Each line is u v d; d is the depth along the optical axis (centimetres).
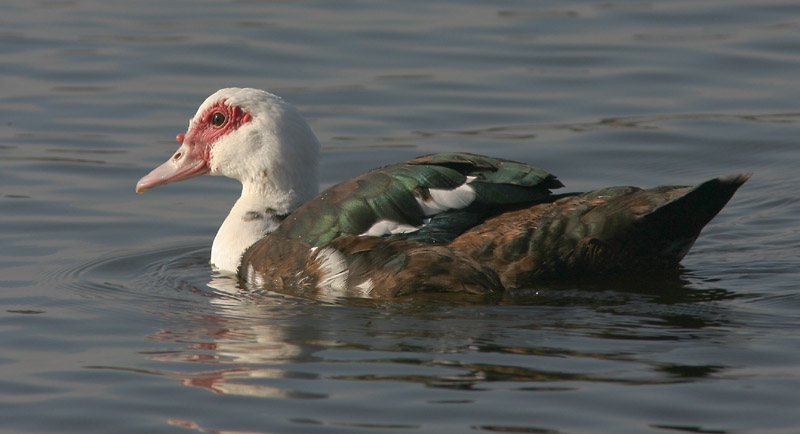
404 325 1065
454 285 1134
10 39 2205
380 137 1777
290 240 1230
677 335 1023
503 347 999
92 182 1631
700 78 2014
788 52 2112
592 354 978
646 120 1839
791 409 867
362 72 2052
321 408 883
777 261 1274
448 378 934
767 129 1794
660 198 1105
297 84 1994
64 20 2339
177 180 1380
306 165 1339
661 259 1148
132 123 1845
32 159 1702
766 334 1023
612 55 2116
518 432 837
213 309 1155
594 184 1614
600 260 1124
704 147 1739
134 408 901
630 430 838
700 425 845
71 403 913
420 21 2314
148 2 2477
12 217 1495
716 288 1166
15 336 1077
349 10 2394
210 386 938
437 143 1750
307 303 1154
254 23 2308
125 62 2098
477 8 2405
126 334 1078
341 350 1005
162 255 1377
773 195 1563
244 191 1357
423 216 1166
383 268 1153
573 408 873
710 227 1447
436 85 1991
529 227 1125
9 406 909
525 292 1129
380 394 905
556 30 2255
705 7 2381
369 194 1191
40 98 1936
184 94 1958
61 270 1307
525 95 1947
